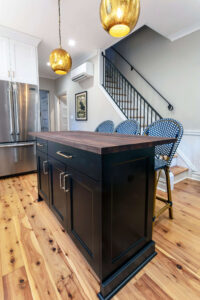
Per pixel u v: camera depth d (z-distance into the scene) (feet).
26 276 3.67
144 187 3.84
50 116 19.71
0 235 5.01
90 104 13.76
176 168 9.80
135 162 3.49
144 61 12.57
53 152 5.04
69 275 3.70
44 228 5.37
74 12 7.93
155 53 11.66
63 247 4.55
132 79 13.83
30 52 10.33
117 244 3.38
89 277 3.66
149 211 4.06
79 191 3.69
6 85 9.58
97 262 3.25
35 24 8.88
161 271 3.81
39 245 4.61
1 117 9.61
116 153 3.03
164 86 11.27
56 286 3.45
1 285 3.45
